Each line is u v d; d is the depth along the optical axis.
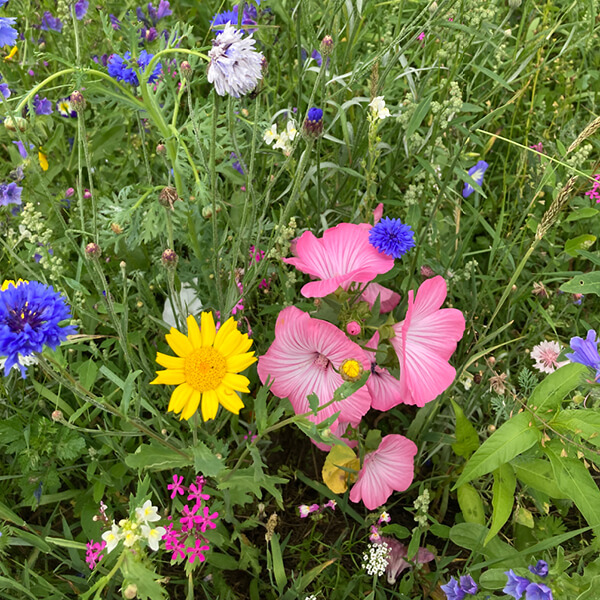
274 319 0.45
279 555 0.34
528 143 0.55
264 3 0.49
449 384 0.36
